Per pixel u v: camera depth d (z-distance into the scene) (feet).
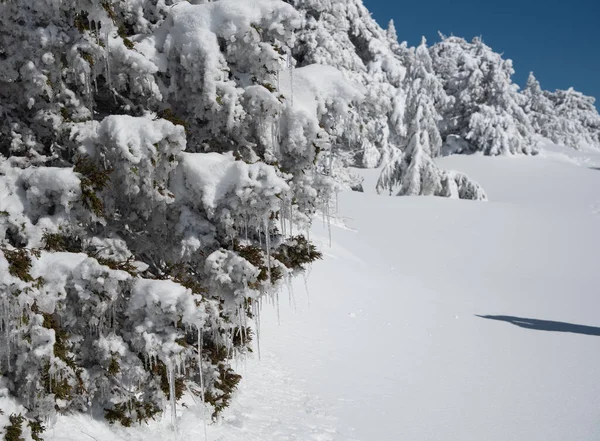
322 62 72.23
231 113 16.93
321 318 35.78
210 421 18.97
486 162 146.92
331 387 24.98
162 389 16.05
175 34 17.46
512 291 54.95
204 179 16.05
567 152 219.00
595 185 124.16
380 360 29.73
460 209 89.35
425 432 21.59
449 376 28.35
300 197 20.07
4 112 16.40
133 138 14.48
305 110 18.47
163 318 14.58
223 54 17.47
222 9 16.93
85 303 14.14
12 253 12.92
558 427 22.65
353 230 74.64
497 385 27.48
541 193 120.78
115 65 16.46
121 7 17.88
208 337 19.16
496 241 75.31
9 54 15.15
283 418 20.90
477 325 39.68
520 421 23.16
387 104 21.80
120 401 16.42
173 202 16.49
